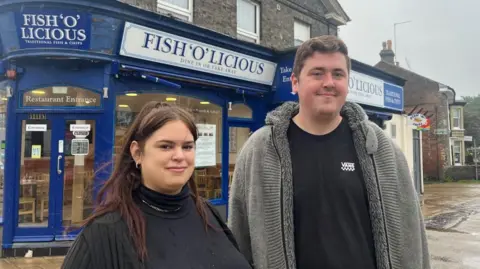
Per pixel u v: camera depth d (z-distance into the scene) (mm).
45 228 5754
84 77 5754
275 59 8094
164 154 1456
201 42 6602
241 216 1903
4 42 5609
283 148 1769
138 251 1321
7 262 5324
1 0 5309
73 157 5867
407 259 1647
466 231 7988
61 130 5840
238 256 1615
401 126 13000
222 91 7426
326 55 1746
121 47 5703
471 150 30594
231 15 8227
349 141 1800
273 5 9422
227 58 7109
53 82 5711
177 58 6367
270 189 1740
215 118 7406
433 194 14953
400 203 1702
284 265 1647
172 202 1503
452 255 6121
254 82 7824
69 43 5500
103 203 1457
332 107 1726
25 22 5340
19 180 5801
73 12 5348
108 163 2049
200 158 7082
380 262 1640
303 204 1698
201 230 1581
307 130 1828
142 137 1494
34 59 5609
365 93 9664
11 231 5664
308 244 1655
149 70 6020
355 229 1658
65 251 5648
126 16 5664
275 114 1876
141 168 1515
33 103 5824
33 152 5844
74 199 5844
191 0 7551
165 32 6078
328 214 1666
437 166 22062
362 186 1711
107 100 5797
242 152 1962
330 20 11508
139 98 6238
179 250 1430
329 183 1702
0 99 6156
